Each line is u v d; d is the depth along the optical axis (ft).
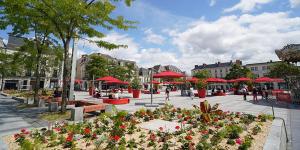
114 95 52.75
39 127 21.72
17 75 130.41
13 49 135.74
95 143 13.96
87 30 31.55
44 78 138.62
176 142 15.35
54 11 26.68
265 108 39.04
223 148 13.71
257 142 14.92
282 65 97.25
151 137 15.80
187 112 28.86
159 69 244.42
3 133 19.10
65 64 30.68
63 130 18.74
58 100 41.24
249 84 103.96
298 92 48.29
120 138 16.47
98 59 139.13
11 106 44.37
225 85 225.97
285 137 17.35
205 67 280.51
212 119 23.58
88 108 27.37
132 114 28.50
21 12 26.73
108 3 29.27
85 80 179.63
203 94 72.23
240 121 22.26
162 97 76.07
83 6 27.14
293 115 29.78
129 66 176.86
